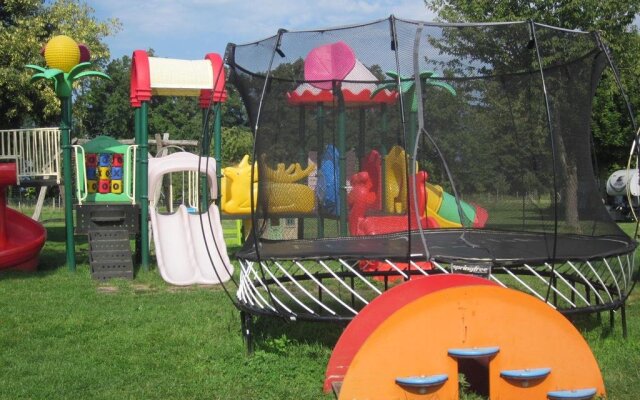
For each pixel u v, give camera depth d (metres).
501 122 6.80
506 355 4.17
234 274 9.96
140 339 6.06
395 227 6.83
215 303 7.76
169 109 51.88
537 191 6.63
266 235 6.09
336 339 5.89
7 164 10.15
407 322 4.09
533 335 4.20
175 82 10.83
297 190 6.43
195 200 14.57
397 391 4.07
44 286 9.12
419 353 4.10
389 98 6.77
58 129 11.48
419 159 7.21
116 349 5.74
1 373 5.07
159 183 12.79
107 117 56.38
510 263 5.01
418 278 4.62
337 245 5.86
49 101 21.75
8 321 6.82
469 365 4.64
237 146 32.44
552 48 5.91
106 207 10.56
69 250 10.52
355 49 5.87
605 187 25.34
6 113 22.05
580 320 6.50
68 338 6.14
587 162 6.24
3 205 10.51
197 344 5.86
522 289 7.99
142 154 10.51
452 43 5.97
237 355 5.45
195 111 53.19
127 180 10.88
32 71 21.19
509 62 6.33
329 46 6.52
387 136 6.83
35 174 11.38
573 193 6.33
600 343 5.65
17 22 21.59
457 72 6.57
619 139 24.59
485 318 4.16
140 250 11.43
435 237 6.40
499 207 6.91
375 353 4.05
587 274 5.98
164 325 6.61
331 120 6.64
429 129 6.88
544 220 6.56
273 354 5.38
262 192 5.98
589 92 6.03
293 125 6.45
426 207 7.28
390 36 5.71
